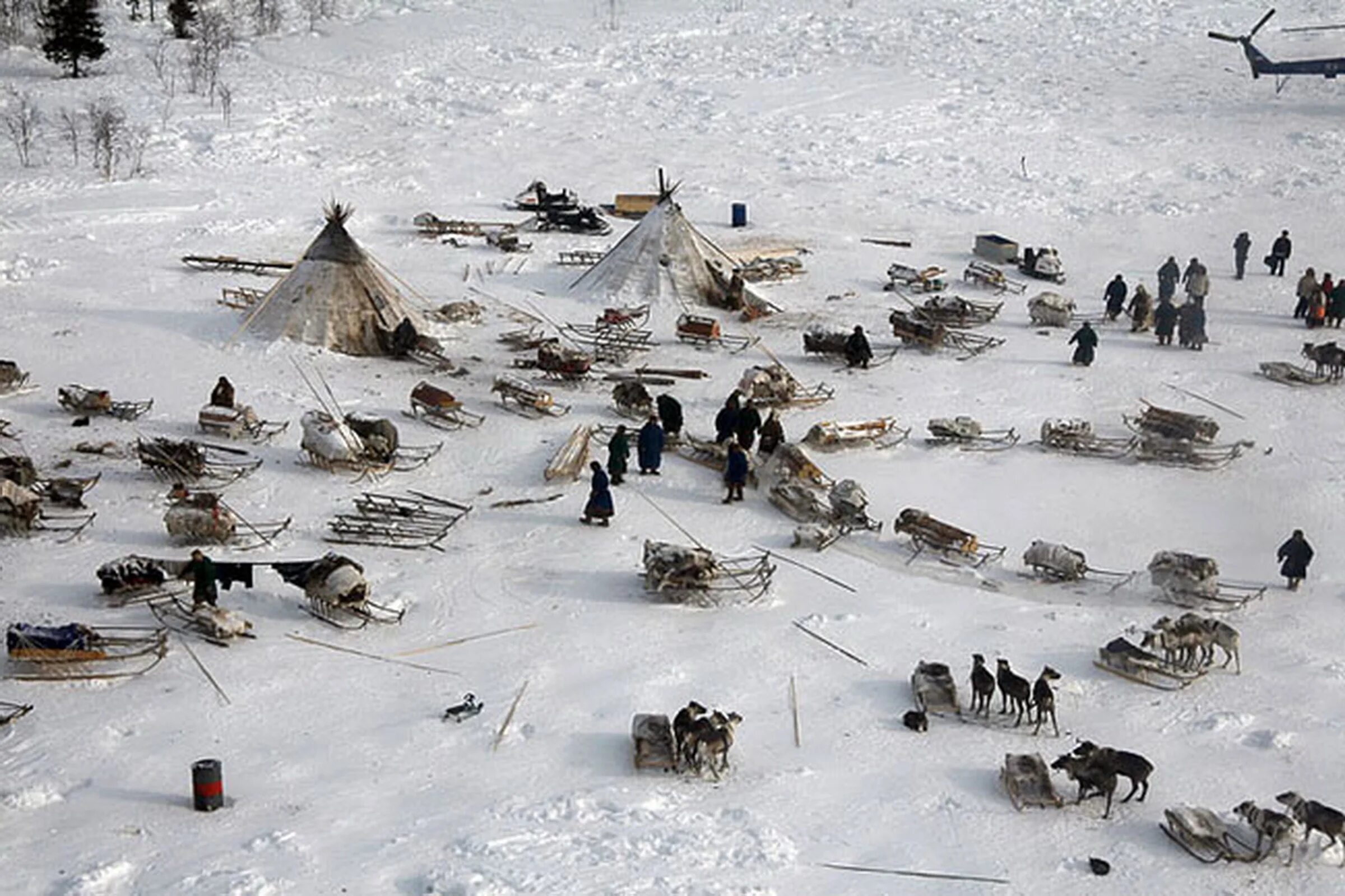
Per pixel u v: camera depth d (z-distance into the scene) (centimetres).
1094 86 5903
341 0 7150
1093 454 2770
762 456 2672
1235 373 3222
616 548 2345
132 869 1505
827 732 1836
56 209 4169
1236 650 1991
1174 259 3741
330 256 3281
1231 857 1573
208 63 5691
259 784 1683
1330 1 7081
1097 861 1570
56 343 3197
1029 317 3594
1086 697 1938
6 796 1641
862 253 4103
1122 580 2286
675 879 1512
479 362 3206
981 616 2162
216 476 2547
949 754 1795
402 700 1881
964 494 2591
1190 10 7025
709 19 6888
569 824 1612
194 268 3753
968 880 1545
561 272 3891
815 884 1527
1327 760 1786
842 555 2353
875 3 7231
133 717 1823
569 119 5450
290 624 2080
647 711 1862
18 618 2052
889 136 5269
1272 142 5153
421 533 2355
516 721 1833
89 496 2470
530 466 2655
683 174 4844
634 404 2873
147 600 2109
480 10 7000
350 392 2997
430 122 5344
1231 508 2559
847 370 3203
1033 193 4694
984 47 6500
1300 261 4066
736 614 2144
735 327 3494
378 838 1577
